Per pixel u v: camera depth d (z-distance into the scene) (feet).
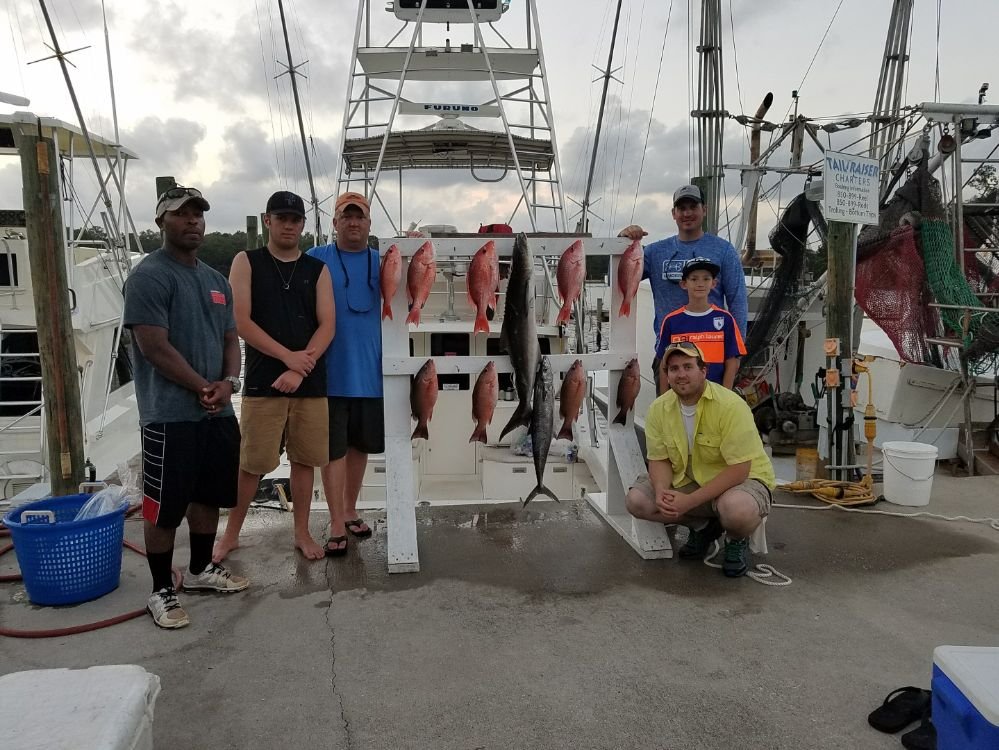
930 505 16.97
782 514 16.26
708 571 12.96
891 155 27.58
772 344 28.45
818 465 18.53
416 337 25.50
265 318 12.48
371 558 13.61
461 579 12.60
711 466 12.83
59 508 12.59
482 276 13.04
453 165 29.14
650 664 9.63
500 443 24.94
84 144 31.24
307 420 12.99
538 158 27.91
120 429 30.86
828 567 13.16
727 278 14.57
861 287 22.97
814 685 9.09
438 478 25.13
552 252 13.88
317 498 23.70
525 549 14.06
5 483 24.36
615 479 15.57
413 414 13.80
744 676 9.32
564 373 14.57
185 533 15.06
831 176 16.99
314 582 12.49
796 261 26.23
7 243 27.71
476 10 24.41
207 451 11.50
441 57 25.03
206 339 11.26
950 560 13.50
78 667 9.62
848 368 17.85
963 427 20.65
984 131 22.16
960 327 20.43
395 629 10.69
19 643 10.30
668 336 14.07
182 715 8.48
